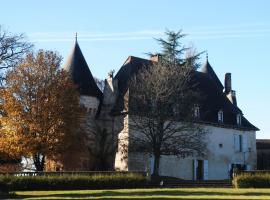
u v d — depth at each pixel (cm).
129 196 2830
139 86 4594
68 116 4325
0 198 2770
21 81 4309
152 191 3184
